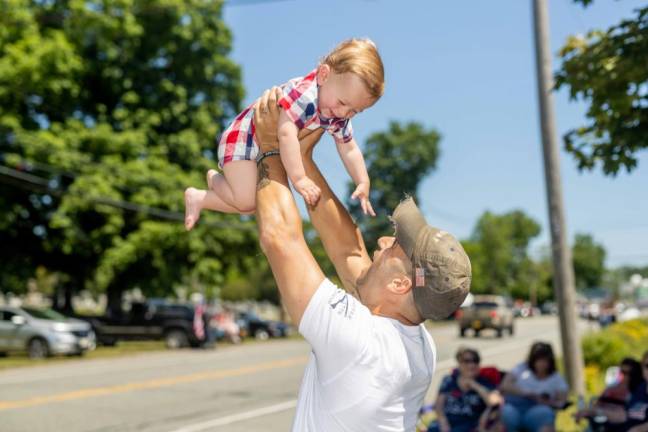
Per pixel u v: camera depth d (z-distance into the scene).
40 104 28.41
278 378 16.92
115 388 14.62
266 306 85.38
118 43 29.75
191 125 31.23
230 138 2.11
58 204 28.95
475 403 7.20
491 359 22.36
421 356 1.91
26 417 10.97
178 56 31.00
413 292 1.86
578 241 132.00
